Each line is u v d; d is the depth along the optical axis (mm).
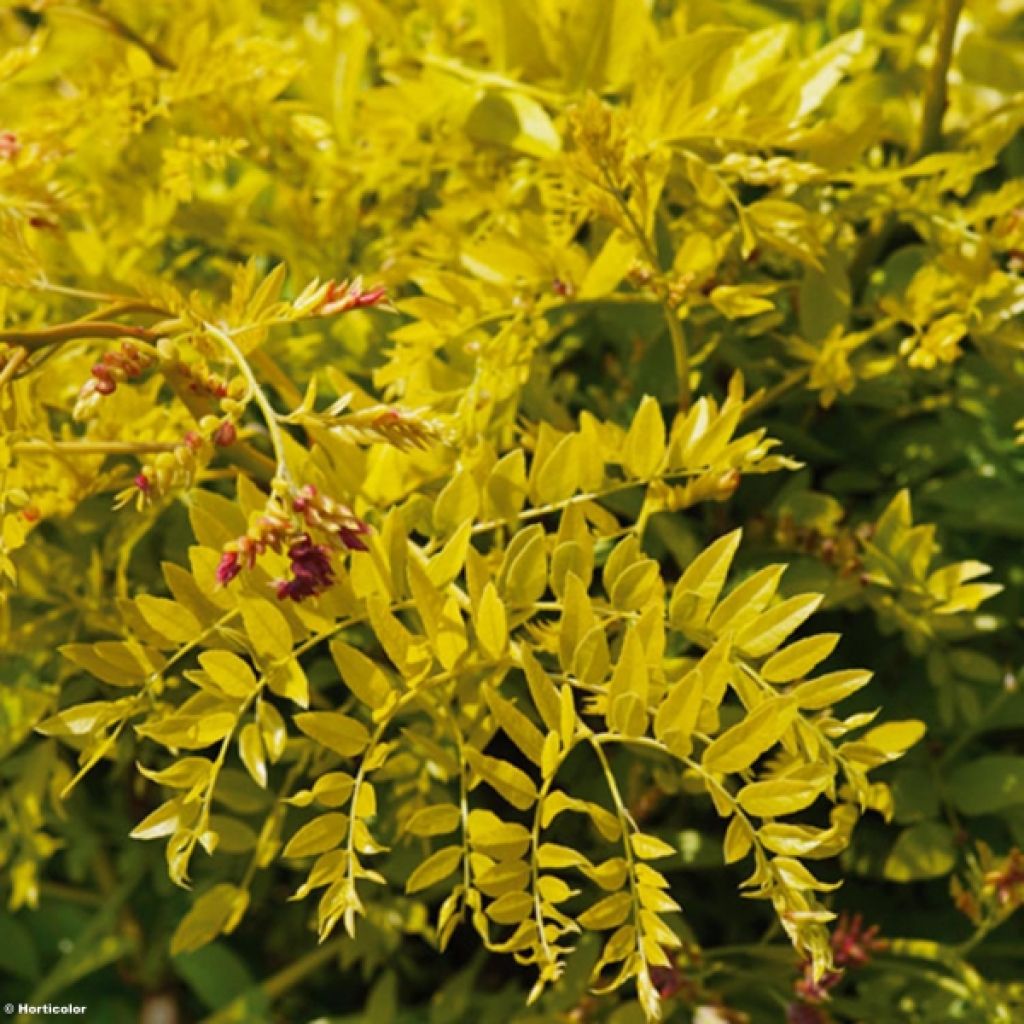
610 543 759
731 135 699
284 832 797
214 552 595
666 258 764
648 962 604
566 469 643
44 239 789
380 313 783
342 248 820
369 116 794
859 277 801
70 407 743
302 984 941
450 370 710
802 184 734
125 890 885
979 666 767
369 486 672
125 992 963
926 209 761
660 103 695
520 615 621
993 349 763
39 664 766
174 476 587
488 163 794
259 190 840
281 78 780
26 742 818
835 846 598
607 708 600
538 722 757
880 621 761
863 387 797
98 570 744
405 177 810
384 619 593
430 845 780
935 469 833
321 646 785
